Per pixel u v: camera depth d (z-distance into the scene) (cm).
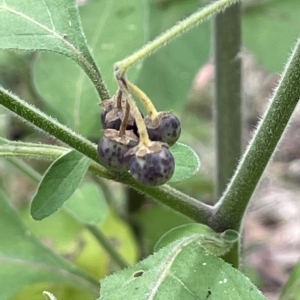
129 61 11
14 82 33
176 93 26
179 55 26
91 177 30
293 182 41
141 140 12
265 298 12
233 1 12
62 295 25
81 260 27
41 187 14
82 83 23
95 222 22
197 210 15
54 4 15
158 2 26
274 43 26
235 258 15
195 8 26
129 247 28
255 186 15
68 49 15
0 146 14
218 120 22
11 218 23
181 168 15
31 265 23
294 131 42
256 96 42
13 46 14
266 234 38
